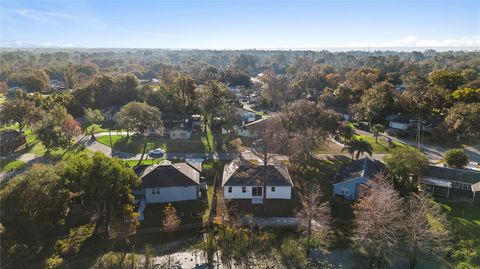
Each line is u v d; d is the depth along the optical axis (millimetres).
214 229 35250
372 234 30828
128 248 32219
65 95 95562
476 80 92000
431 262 30562
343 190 42219
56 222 33594
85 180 31266
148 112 71688
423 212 31844
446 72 98750
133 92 101438
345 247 32938
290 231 35469
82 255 30828
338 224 36625
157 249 32219
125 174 33938
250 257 31344
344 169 45531
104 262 29562
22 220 32219
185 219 37344
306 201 38750
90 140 72188
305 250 32281
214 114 81250
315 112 57438
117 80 102312
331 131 58156
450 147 65500
